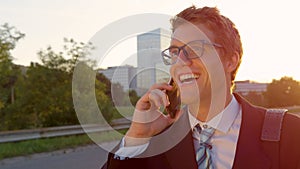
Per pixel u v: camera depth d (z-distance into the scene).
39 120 14.48
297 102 18.31
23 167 8.11
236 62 1.30
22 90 14.70
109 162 1.20
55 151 10.27
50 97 14.22
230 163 1.24
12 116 14.76
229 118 1.26
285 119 1.23
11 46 14.77
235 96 1.34
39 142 10.94
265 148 1.21
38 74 14.37
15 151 9.63
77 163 8.41
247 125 1.24
